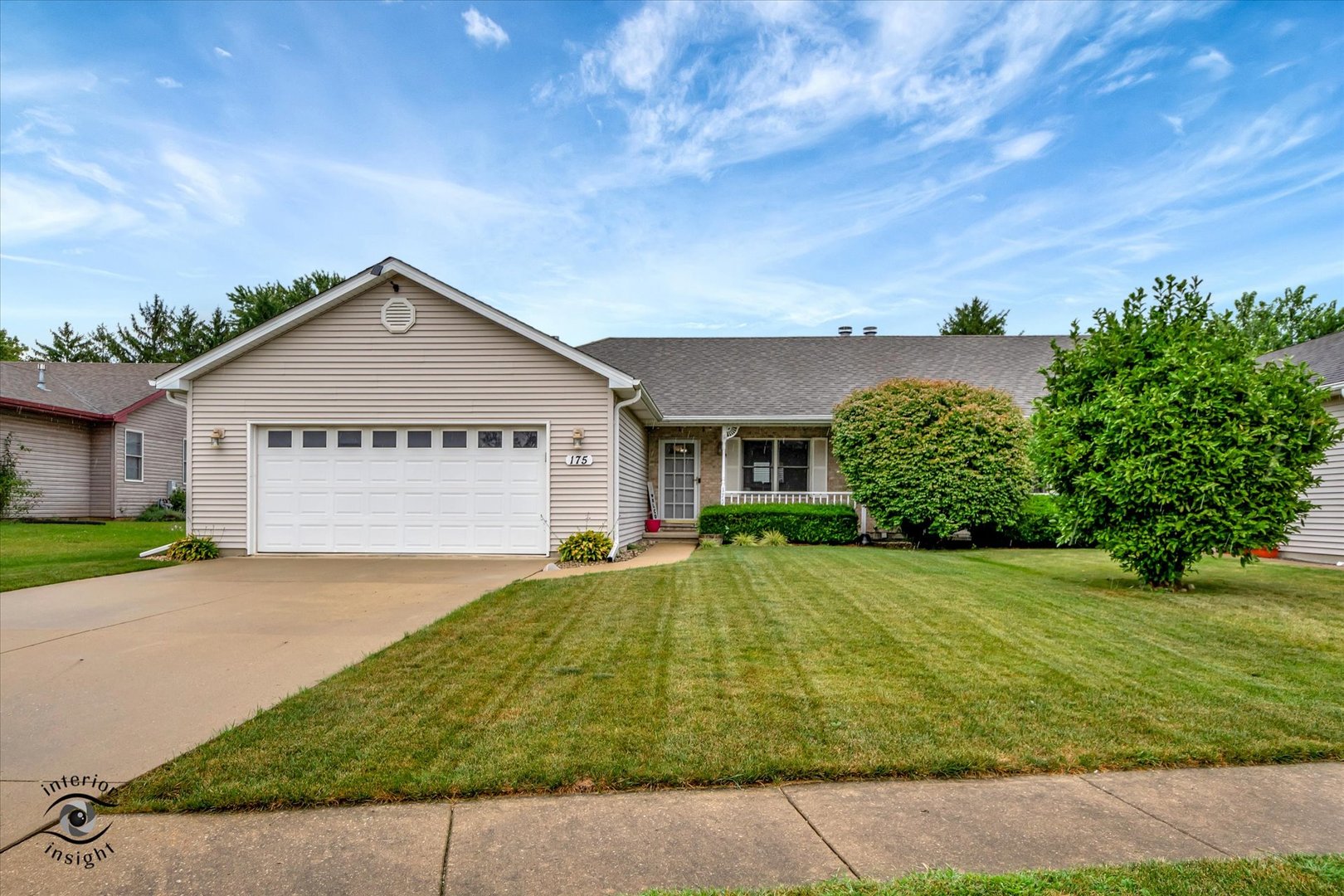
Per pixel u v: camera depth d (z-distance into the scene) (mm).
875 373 18094
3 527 15953
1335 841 2639
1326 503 11242
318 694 4320
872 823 2812
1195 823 2787
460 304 11594
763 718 3846
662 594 7641
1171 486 7602
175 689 4574
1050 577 9133
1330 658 5059
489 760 3324
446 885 2408
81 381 21812
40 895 2373
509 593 7750
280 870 2510
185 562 10852
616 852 2605
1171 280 8234
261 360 11711
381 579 9156
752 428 16391
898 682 4469
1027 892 2287
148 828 2820
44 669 5039
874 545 14625
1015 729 3688
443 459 11688
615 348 20359
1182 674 4652
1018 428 12859
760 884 2393
